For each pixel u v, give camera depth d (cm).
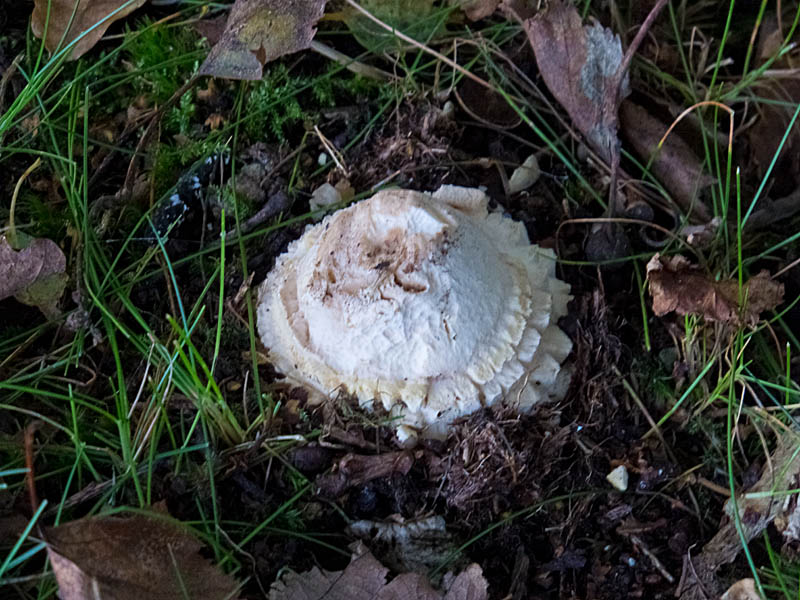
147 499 18
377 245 19
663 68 26
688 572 19
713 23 28
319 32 26
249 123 24
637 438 21
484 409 19
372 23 25
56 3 23
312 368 20
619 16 26
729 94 25
